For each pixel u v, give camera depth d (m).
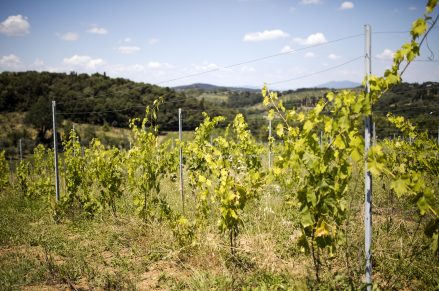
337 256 4.31
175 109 43.34
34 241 6.52
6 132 42.94
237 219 4.75
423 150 6.55
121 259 5.36
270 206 6.57
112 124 44.69
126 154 8.36
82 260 5.25
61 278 4.76
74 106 45.03
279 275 4.19
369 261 3.42
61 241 6.45
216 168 4.99
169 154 9.80
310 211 3.52
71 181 8.63
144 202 7.00
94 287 4.46
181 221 5.43
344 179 3.47
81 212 8.30
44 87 52.44
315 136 3.45
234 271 4.36
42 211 8.89
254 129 32.75
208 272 4.37
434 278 3.94
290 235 5.44
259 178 4.77
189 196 8.28
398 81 3.01
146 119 7.24
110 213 7.88
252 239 5.21
